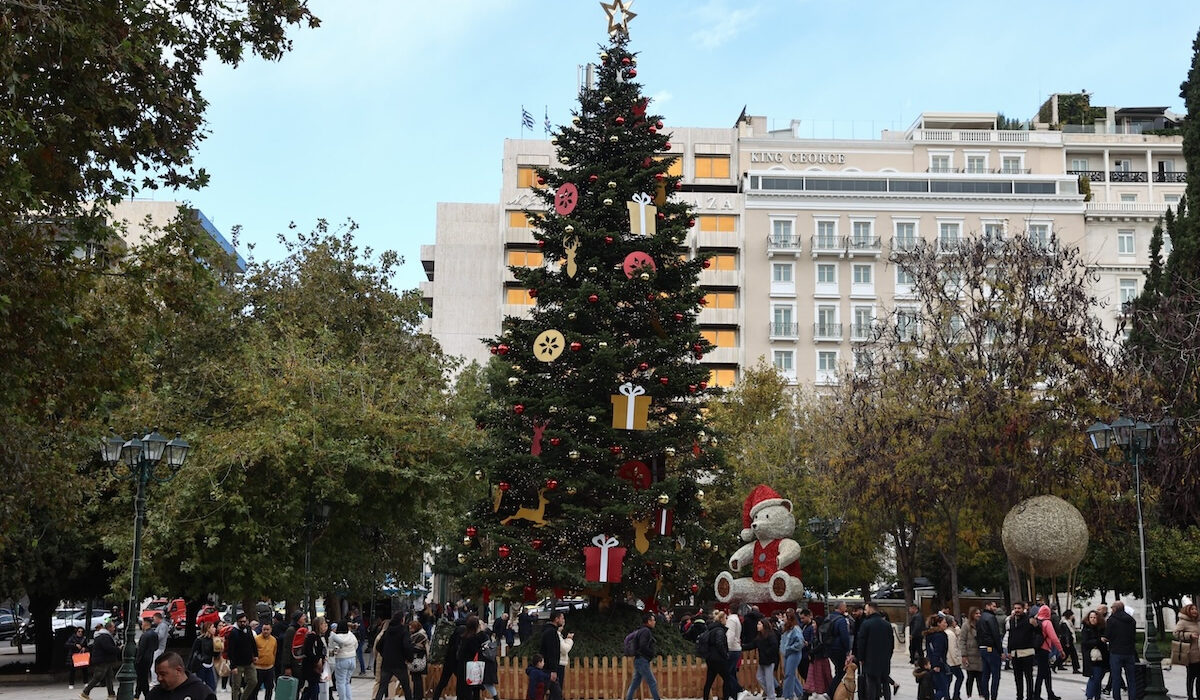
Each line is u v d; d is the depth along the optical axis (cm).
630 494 2336
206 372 3497
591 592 2394
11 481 1844
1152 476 3438
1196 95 4125
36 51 1436
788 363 8044
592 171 2525
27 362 1590
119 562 3117
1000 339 3753
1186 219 4056
